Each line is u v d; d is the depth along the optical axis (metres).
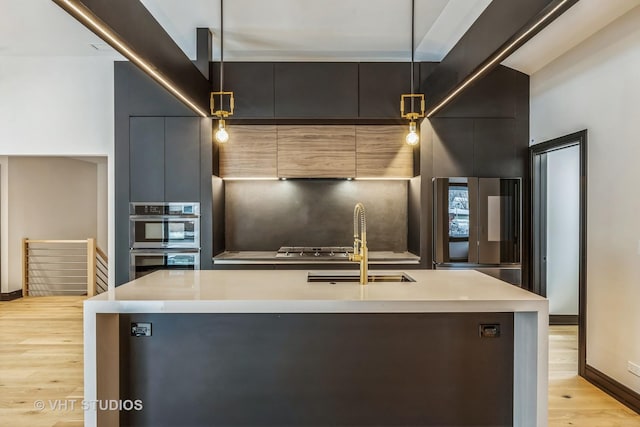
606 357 3.12
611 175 3.09
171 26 3.85
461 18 3.66
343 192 4.96
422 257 4.30
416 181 4.46
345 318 2.35
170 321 2.34
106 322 2.20
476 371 2.37
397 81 4.27
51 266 7.37
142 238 4.29
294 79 4.25
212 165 4.28
